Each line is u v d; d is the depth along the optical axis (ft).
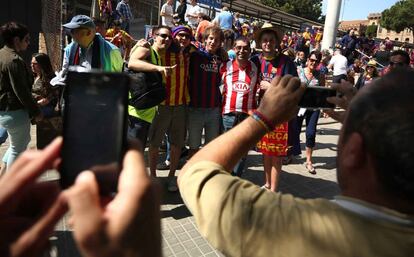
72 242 9.86
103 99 2.14
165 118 13.61
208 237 3.00
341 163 2.90
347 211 2.75
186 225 12.02
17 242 1.71
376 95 2.67
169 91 13.39
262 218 2.86
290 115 3.43
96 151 2.00
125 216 1.70
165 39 12.71
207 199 3.06
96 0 29.09
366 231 2.63
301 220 2.79
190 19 34.91
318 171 18.60
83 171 1.97
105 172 1.95
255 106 13.83
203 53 13.99
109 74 2.20
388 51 69.36
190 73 13.92
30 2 30.19
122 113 2.11
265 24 14.11
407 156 2.46
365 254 2.58
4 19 29.50
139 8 36.37
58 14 25.96
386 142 2.52
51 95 13.46
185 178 3.34
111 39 24.79
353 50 54.03
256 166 18.31
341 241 2.64
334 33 47.26
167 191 14.11
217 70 14.19
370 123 2.62
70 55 11.72
